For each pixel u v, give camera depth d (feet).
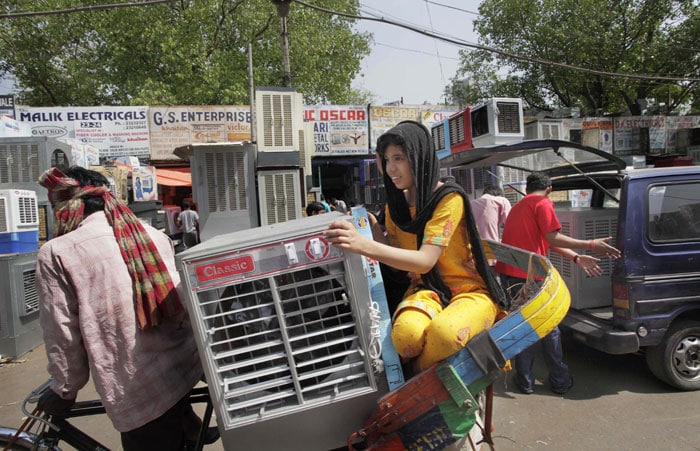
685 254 11.01
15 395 12.74
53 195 6.07
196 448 6.37
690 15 48.08
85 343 5.40
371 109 41.78
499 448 9.21
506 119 19.31
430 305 5.22
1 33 48.08
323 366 5.21
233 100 47.60
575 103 59.77
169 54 46.47
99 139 36.94
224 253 4.76
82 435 6.43
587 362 13.29
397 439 4.98
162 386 5.80
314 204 17.63
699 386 11.14
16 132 24.90
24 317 16.11
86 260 5.43
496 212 17.37
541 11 51.55
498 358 4.91
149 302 5.67
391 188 5.83
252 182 24.50
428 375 4.81
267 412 5.00
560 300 5.22
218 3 48.70
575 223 13.42
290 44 51.08
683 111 59.21
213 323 4.97
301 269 4.89
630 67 49.90
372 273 5.42
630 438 9.30
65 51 52.80
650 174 11.27
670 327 11.08
